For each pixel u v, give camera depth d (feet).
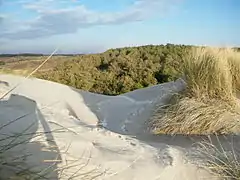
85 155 12.48
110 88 51.03
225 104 20.45
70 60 59.82
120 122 22.22
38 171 10.21
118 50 66.44
